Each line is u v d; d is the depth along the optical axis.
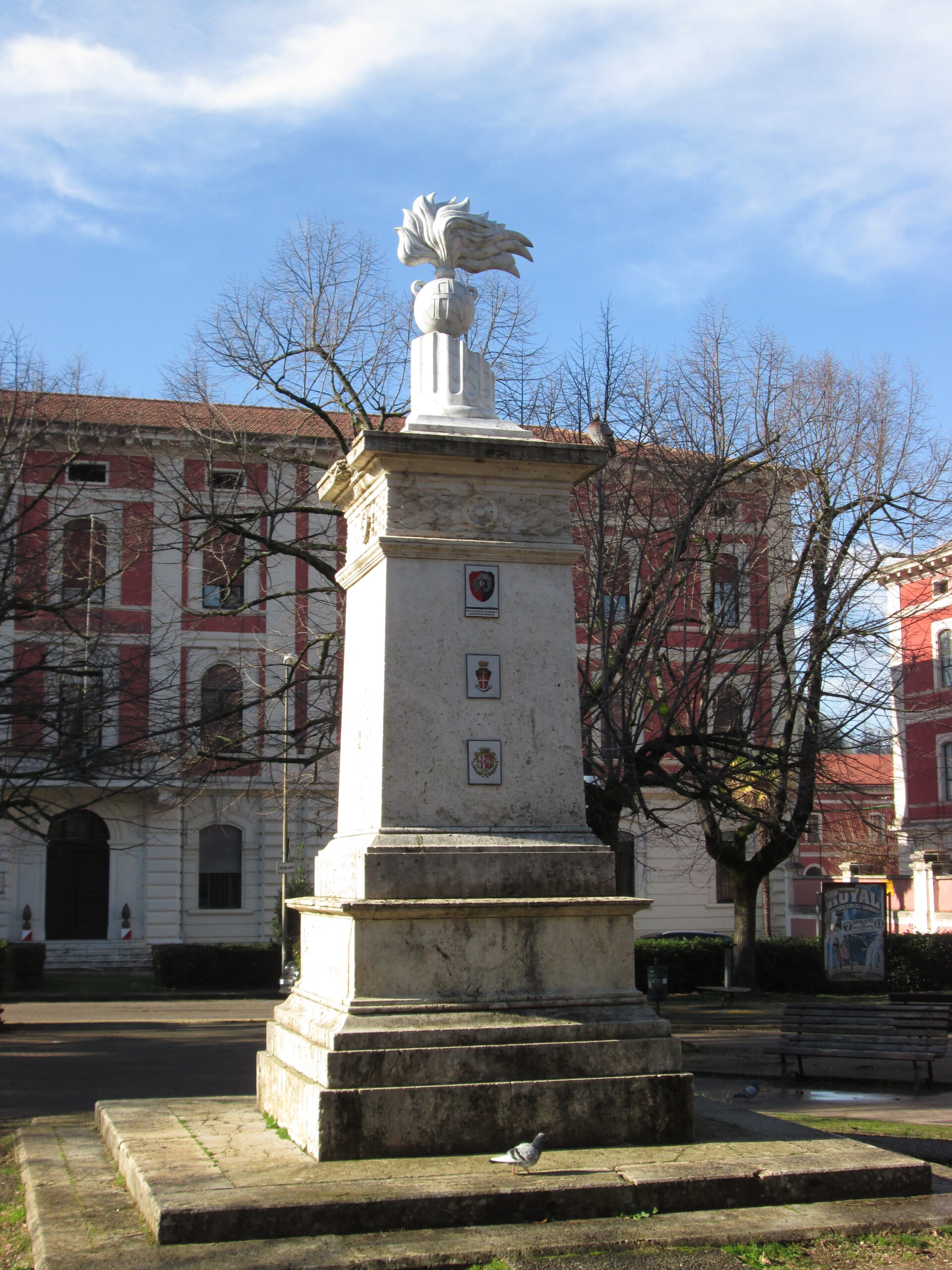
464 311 8.05
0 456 20.67
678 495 19.02
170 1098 8.45
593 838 7.02
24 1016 23.23
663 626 17.97
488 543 7.24
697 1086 12.05
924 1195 5.99
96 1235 5.27
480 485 7.36
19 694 21.30
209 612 21.16
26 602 20.30
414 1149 6.07
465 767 6.96
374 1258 4.91
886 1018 11.88
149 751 23.17
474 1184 5.54
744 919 26.34
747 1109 7.89
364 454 7.21
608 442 18.41
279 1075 6.98
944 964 28.52
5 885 34.56
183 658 31.00
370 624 7.35
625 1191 5.61
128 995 28.89
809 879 39.47
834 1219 5.56
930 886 36.84
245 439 21.56
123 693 23.77
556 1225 5.39
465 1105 6.15
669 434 19.36
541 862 6.81
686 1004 24.67
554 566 7.39
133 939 35.03
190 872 35.88
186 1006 26.39
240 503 26.58
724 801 19.33
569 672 7.27
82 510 25.84
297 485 22.75
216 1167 5.88
